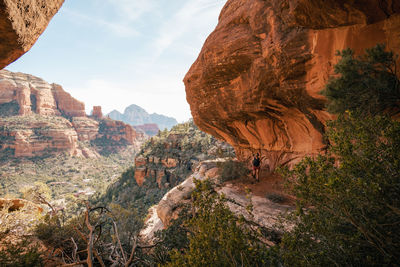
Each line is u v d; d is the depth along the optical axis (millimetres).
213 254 2793
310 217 2760
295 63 5930
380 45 3344
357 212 2328
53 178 130250
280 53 6188
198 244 2949
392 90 3320
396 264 2080
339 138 2596
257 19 7070
